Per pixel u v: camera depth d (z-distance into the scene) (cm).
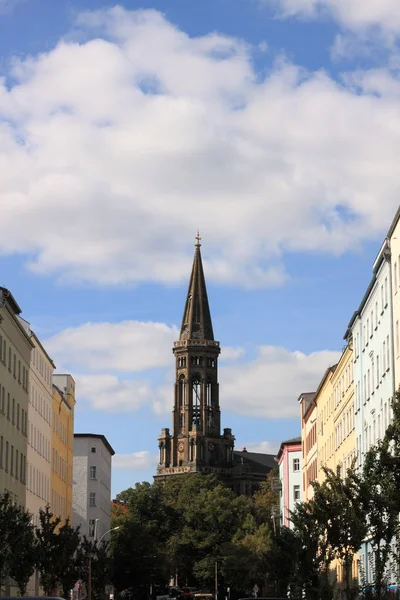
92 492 17812
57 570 8812
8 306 9100
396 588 5738
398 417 4269
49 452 12500
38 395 11538
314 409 13438
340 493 5278
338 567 10012
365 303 8444
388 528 4516
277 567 6894
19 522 6469
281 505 18338
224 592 19475
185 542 19975
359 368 8881
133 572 17812
